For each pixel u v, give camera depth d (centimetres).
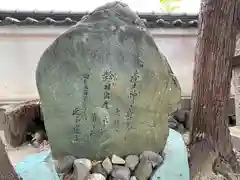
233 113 237
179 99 154
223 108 163
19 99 231
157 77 147
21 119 199
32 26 221
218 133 162
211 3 161
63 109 147
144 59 145
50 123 149
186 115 235
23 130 201
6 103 229
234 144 184
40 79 143
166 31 240
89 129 149
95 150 152
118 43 142
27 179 138
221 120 163
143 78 146
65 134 150
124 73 145
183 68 251
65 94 145
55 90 144
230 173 153
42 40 228
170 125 221
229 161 158
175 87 152
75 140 150
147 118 152
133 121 151
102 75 144
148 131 153
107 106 147
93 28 141
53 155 154
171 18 243
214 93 162
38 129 209
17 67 230
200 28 169
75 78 143
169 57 248
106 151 153
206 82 164
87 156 153
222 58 161
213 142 161
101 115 148
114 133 151
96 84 145
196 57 172
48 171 144
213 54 162
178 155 154
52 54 141
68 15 230
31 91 234
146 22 233
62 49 141
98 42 141
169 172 143
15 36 223
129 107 149
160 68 147
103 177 137
